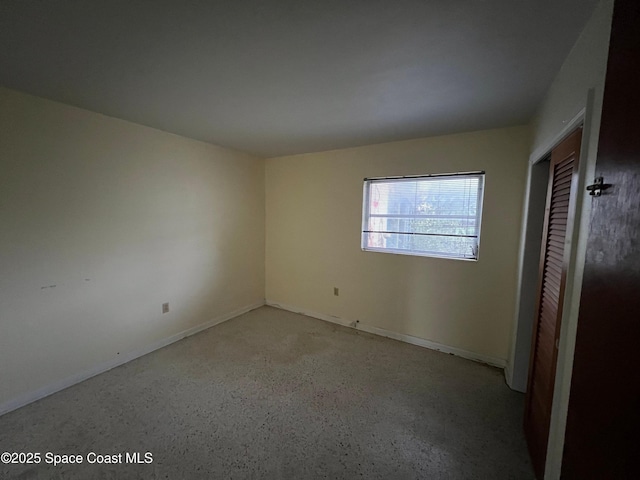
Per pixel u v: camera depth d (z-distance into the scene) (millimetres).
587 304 836
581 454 815
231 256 3648
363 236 3350
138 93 1868
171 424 1817
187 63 1479
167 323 2949
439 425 1848
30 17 1116
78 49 1358
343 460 1570
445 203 2850
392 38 1239
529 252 2125
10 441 1664
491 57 1375
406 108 2061
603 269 745
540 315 1616
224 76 1615
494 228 2574
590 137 1028
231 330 3332
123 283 2549
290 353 2793
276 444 1672
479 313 2697
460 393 2189
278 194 3977
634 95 628
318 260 3699
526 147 2379
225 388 2209
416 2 1014
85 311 2297
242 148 3447
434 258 2891
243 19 1122
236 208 3660
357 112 2152
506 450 1654
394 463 1556
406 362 2654
